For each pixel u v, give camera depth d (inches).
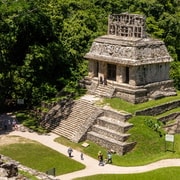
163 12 3759.8
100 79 2647.6
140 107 2405.3
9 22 2785.4
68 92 2726.4
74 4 3521.2
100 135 2279.8
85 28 3238.2
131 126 2258.9
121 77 2532.0
